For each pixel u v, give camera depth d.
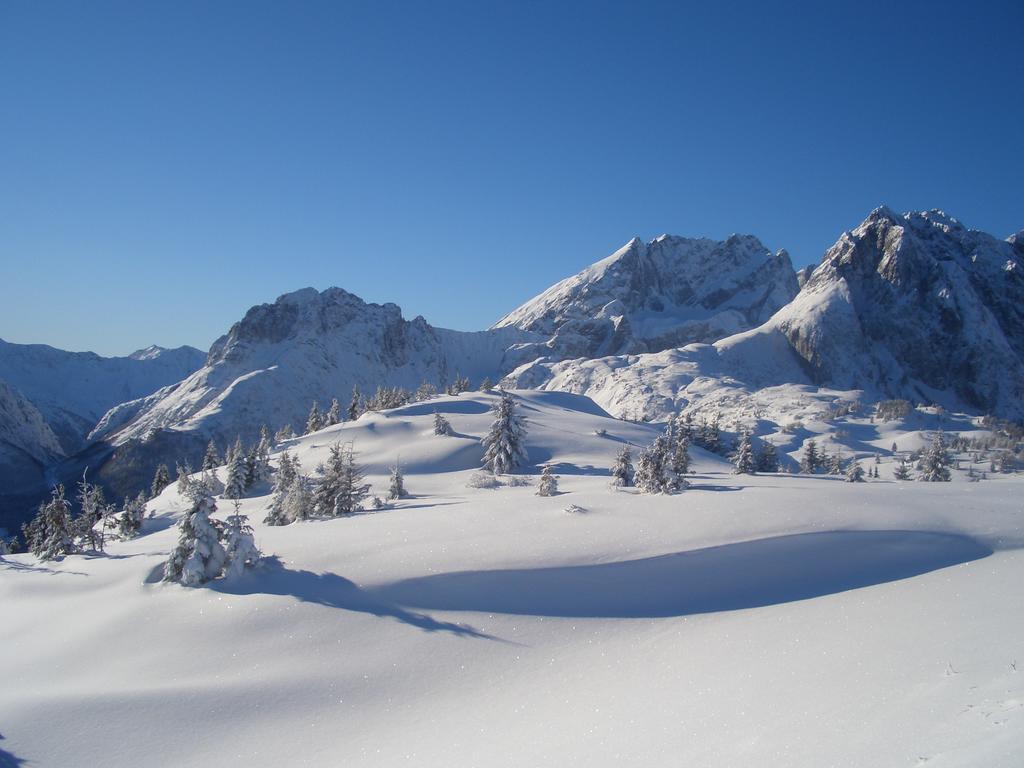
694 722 12.89
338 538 27.70
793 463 127.19
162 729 16.05
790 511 26.16
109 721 16.34
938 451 72.88
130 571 25.94
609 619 20.39
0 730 16.12
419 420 96.56
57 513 37.53
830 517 25.28
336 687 17.55
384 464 75.06
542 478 41.16
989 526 24.12
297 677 18.00
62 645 21.02
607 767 11.63
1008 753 8.06
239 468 69.31
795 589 21.36
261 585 22.94
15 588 26.83
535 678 17.44
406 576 22.77
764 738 11.27
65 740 15.73
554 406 122.94
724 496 30.11
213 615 21.20
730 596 21.33
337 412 123.50
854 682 13.22
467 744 14.26
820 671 14.38
